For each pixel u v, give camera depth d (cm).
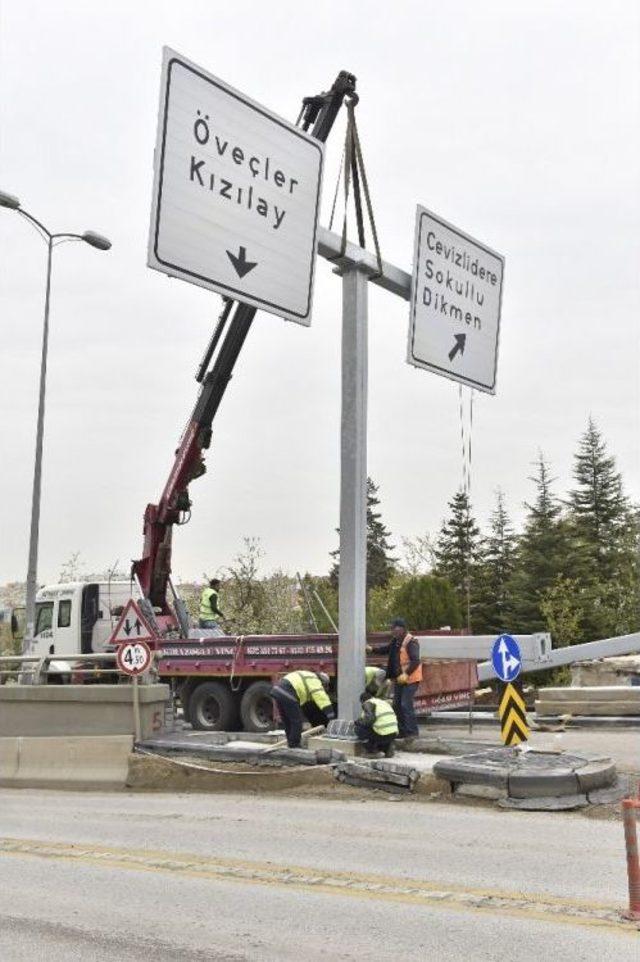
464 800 1062
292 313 1190
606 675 1917
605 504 5072
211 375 1850
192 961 564
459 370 1422
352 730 1248
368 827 936
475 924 623
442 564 5091
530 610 4266
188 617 1942
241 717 1573
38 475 2339
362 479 1301
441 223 1398
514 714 1142
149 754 1255
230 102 1122
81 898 708
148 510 1916
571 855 802
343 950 578
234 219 1120
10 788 1280
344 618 1280
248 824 969
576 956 557
